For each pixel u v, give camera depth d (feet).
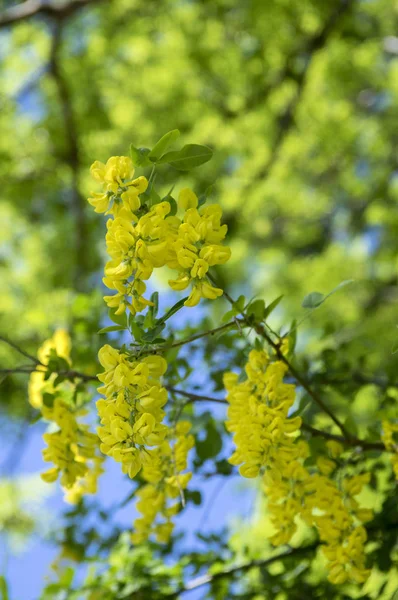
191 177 30.04
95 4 24.81
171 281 5.35
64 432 7.13
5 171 31.09
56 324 19.83
